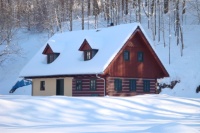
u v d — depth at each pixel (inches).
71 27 2935.5
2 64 2783.0
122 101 1127.6
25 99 1002.1
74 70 1636.3
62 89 1744.6
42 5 3316.9
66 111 959.0
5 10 3341.5
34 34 3240.7
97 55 1632.6
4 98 1032.8
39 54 1977.1
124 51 1654.8
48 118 898.1
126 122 870.4
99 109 1016.2
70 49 1815.9
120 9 3240.7
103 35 1758.1
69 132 643.5
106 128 706.8
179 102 1235.2
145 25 2783.0
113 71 1596.9
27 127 745.0
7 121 830.5
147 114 1045.2
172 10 2755.9
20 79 2492.6
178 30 2368.4
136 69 1694.1
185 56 2183.8
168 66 2124.8
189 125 738.8
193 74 2000.5
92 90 1617.9
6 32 2950.3
